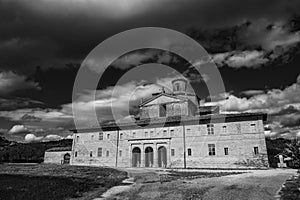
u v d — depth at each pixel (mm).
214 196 14477
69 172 31438
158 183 20625
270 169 38062
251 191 15516
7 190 17359
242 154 42156
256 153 41281
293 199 12797
